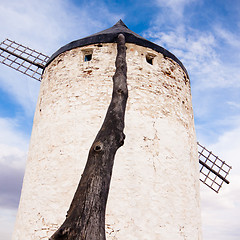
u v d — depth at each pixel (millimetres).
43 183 5840
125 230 5039
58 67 7191
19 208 6426
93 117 6066
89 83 6477
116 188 5363
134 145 5809
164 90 6801
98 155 2826
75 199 2545
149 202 5398
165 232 5293
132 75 6504
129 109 6125
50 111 6676
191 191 6277
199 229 6195
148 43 7059
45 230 5320
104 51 6793
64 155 5883
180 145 6488
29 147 7105
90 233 2318
